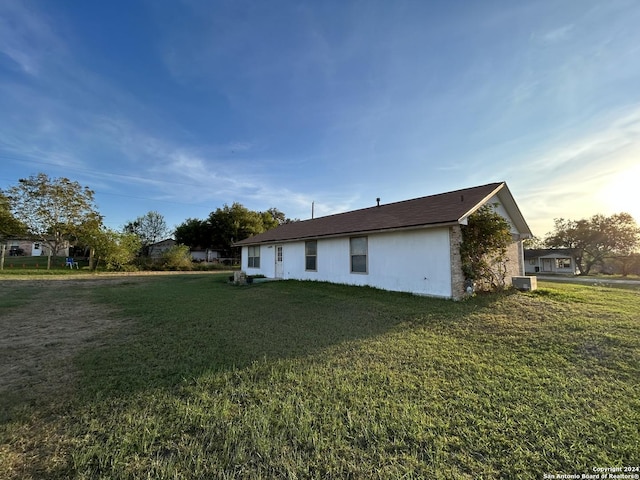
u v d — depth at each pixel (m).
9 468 2.03
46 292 11.79
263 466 2.04
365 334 5.33
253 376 3.58
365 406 2.82
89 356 4.34
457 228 8.63
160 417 2.67
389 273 10.09
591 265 32.72
